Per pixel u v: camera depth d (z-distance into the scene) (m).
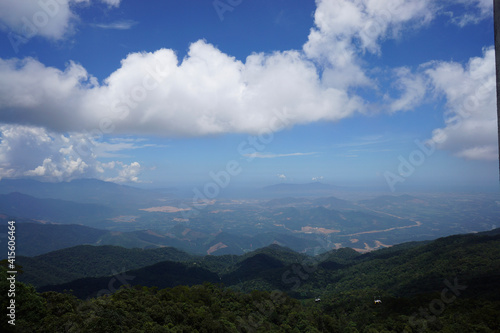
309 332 44.66
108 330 24.97
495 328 38.62
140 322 29.67
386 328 46.72
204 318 36.91
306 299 89.56
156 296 40.88
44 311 24.84
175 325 32.69
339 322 55.66
